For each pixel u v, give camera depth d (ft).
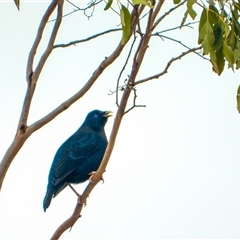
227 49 35.83
